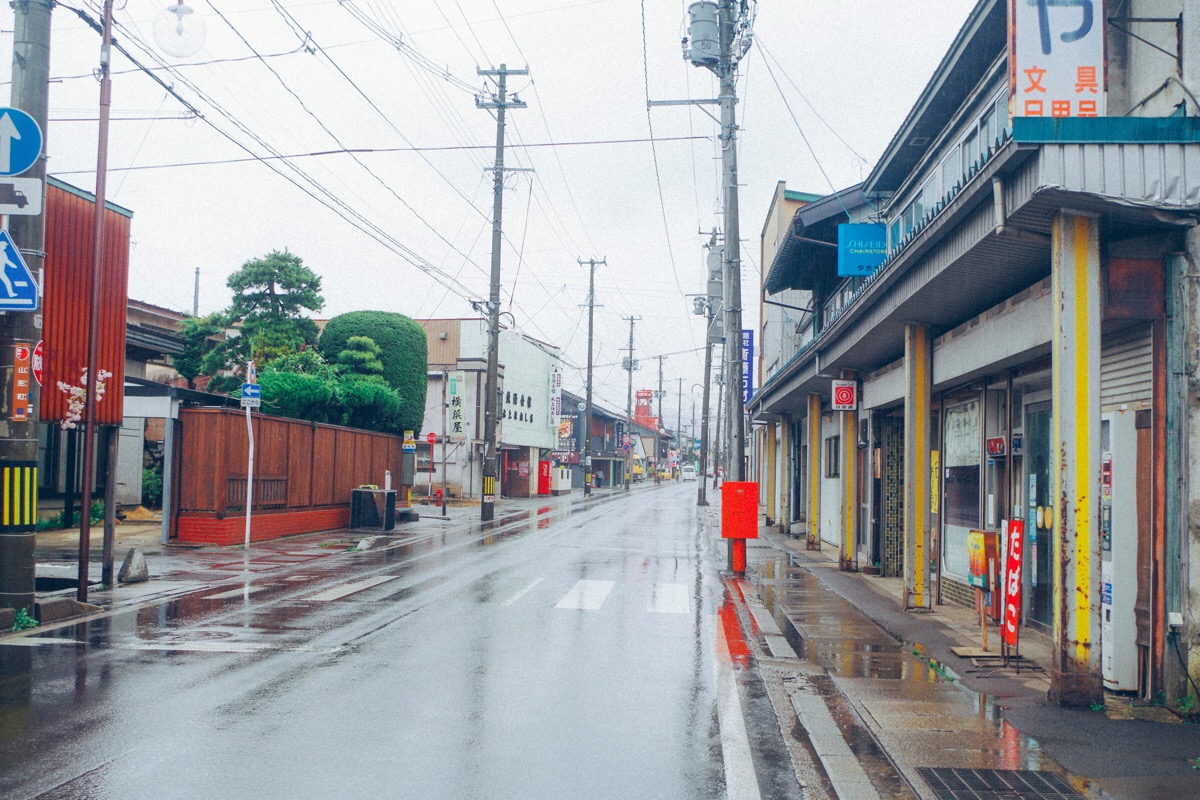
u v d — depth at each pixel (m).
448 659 8.93
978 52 13.11
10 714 6.84
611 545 22.59
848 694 7.90
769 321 37.38
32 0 11.02
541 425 61.25
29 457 10.82
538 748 6.25
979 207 8.05
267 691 7.60
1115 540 7.66
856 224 17.45
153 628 10.48
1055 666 7.52
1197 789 5.58
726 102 17.52
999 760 6.10
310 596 13.06
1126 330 7.74
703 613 12.30
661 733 6.70
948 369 12.02
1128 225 7.30
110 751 5.99
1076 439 7.25
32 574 10.79
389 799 5.23
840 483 18.95
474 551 20.47
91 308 12.41
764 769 5.98
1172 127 6.75
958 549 13.46
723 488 17.33
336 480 25.78
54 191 15.82
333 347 36.81
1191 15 7.09
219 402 21.38
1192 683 7.09
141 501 27.98
